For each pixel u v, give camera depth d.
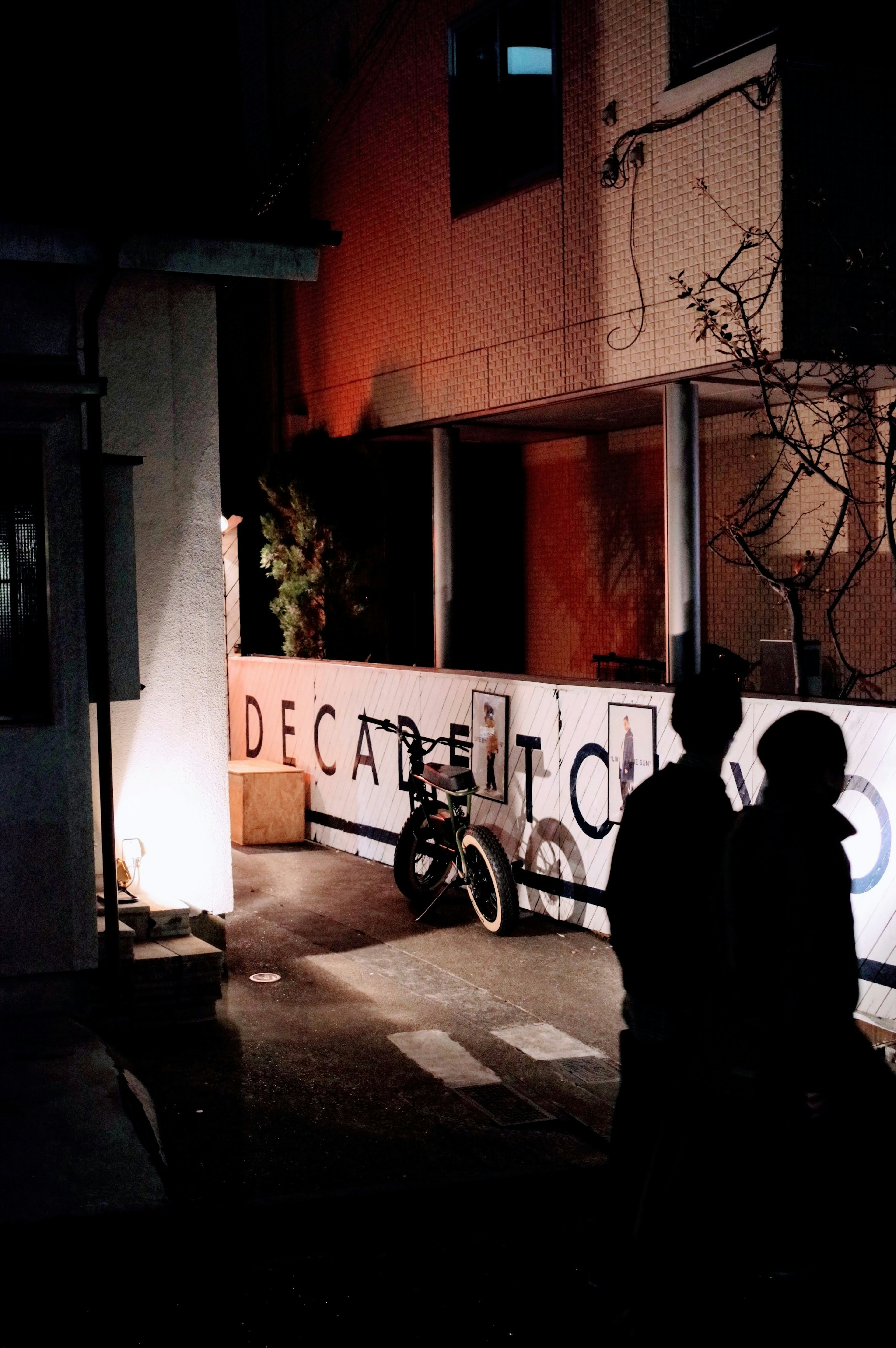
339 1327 4.12
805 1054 3.64
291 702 12.56
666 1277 3.81
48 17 6.79
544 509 15.49
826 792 3.84
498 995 7.62
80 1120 5.46
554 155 11.51
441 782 9.10
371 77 14.09
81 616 6.66
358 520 14.66
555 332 11.68
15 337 6.49
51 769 6.62
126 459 6.90
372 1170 5.23
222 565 7.79
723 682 4.13
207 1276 4.43
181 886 7.76
